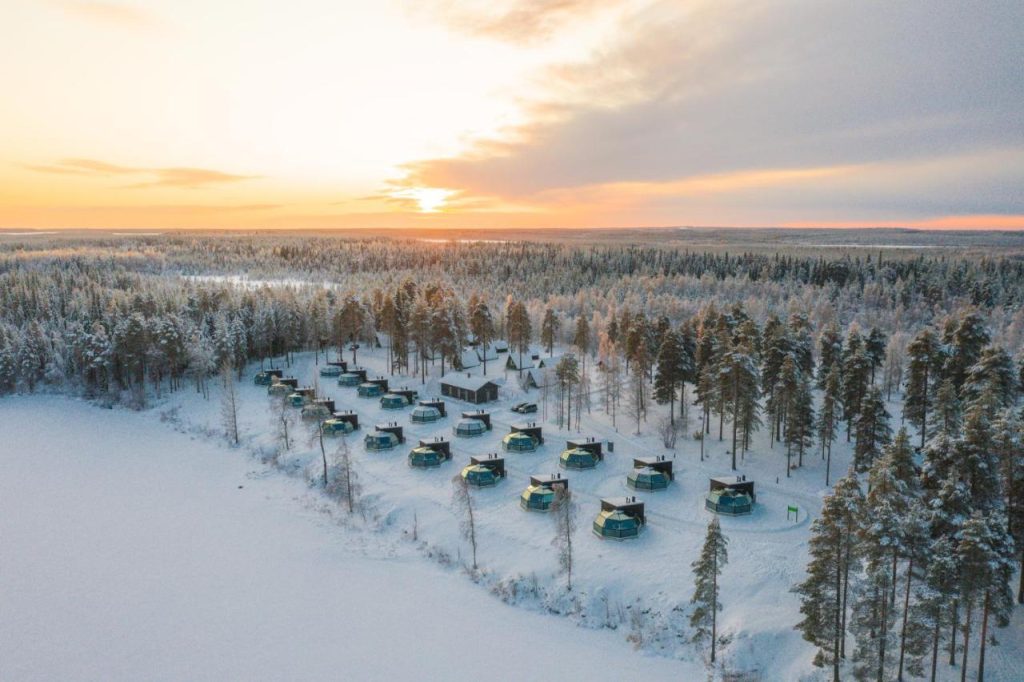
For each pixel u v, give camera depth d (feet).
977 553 109.81
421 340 355.97
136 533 209.77
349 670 140.56
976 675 121.19
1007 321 490.08
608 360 324.60
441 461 242.99
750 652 135.85
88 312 448.65
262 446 280.72
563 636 149.38
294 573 182.19
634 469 221.87
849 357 241.14
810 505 199.11
